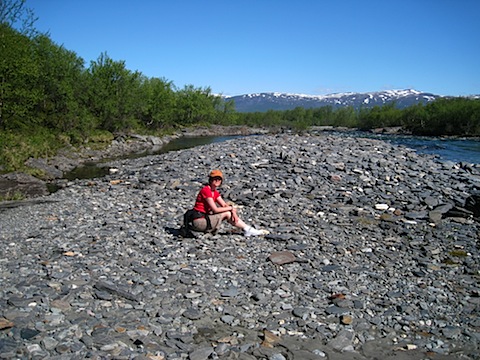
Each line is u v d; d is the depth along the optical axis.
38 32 35.41
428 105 82.56
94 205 13.67
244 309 6.60
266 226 11.26
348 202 13.98
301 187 15.95
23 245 9.35
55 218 11.92
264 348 5.45
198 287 7.31
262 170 18.56
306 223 11.66
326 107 131.12
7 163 22.75
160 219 11.83
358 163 19.66
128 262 8.37
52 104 38.12
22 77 31.25
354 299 7.05
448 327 6.18
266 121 104.00
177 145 45.31
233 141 28.31
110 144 40.31
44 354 5.05
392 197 14.60
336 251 9.44
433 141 49.84
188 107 81.75
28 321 5.81
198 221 10.03
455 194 15.23
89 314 6.16
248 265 8.44
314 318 6.37
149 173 19.61
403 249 9.79
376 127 97.62
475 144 44.47
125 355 5.12
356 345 5.67
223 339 5.66
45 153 28.23
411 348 5.60
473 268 8.62
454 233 11.07
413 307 6.82
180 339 5.62
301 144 25.64
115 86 49.50
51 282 7.23
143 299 6.78
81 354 5.09
